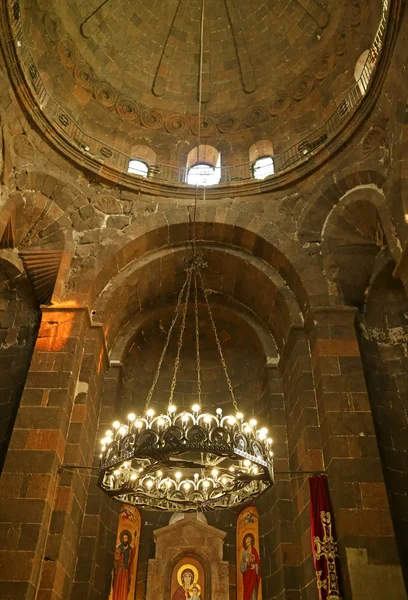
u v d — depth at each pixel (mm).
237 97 19109
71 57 17141
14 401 13125
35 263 14539
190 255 16016
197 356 16734
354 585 9805
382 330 14188
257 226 15477
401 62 12430
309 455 12203
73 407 12953
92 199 15531
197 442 8094
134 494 9703
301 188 15766
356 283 14352
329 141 15133
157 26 19000
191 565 13539
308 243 15023
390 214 12875
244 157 18297
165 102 19016
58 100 16719
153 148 18578
